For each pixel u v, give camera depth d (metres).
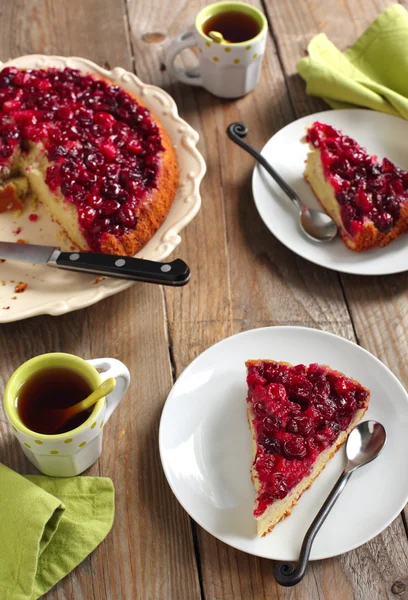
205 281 1.60
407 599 1.19
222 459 1.29
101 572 1.21
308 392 1.32
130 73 1.85
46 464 1.24
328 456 1.30
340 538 1.19
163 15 2.15
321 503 1.25
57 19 2.12
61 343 1.49
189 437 1.32
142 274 1.42
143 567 1.22
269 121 1.92
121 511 1.28
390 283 1.61
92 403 1.17
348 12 2.18
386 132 1.84
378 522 1.21
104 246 1.52
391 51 1.96
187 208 1.59
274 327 1.44
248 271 1.62
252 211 1.73
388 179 1.67
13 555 1.14
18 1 2.16
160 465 1.33
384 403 1.35
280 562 1.18
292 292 1.59
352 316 1.55
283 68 2.04
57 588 1.20
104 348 1.48
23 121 1.72
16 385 1.20
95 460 1.33
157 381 1.44
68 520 1.22
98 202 1.57
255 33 1.90
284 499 1.20
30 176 1.71
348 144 1.71
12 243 1.54
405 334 1.53
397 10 2.02
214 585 1.20
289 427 1.26
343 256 1.60
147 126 1.70
